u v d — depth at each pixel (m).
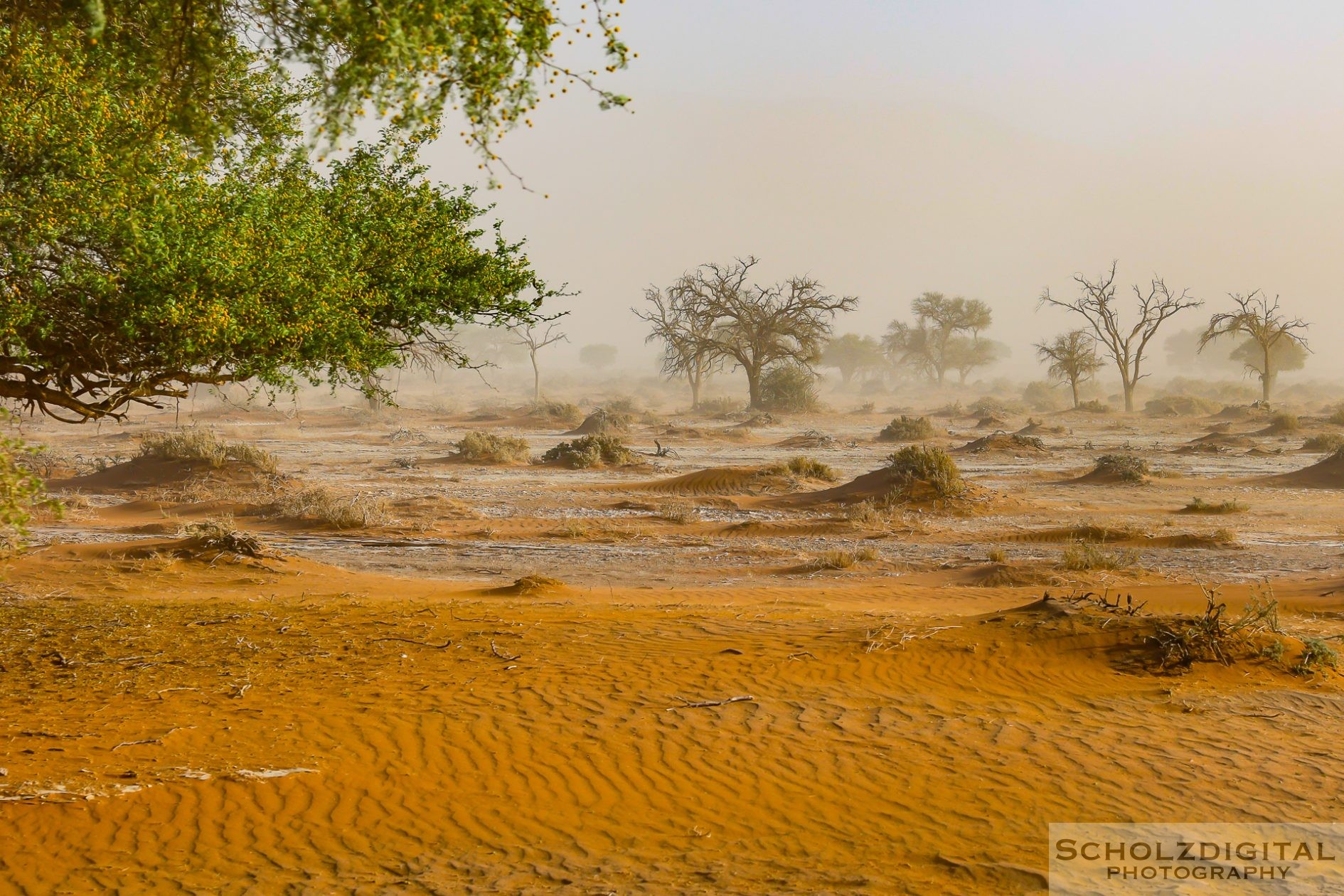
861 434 69.31
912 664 10.71
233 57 9.13
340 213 10.87
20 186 8.69
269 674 10.53
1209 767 7.83
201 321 9.11
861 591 17.62
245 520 28.50
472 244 11.66
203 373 10.47
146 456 36.44
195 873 6.01
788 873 6.01
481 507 31.33
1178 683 10.21
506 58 6.10
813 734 8.65
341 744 8.30
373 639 12.12
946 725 8.86
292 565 19.69
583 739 8.50
